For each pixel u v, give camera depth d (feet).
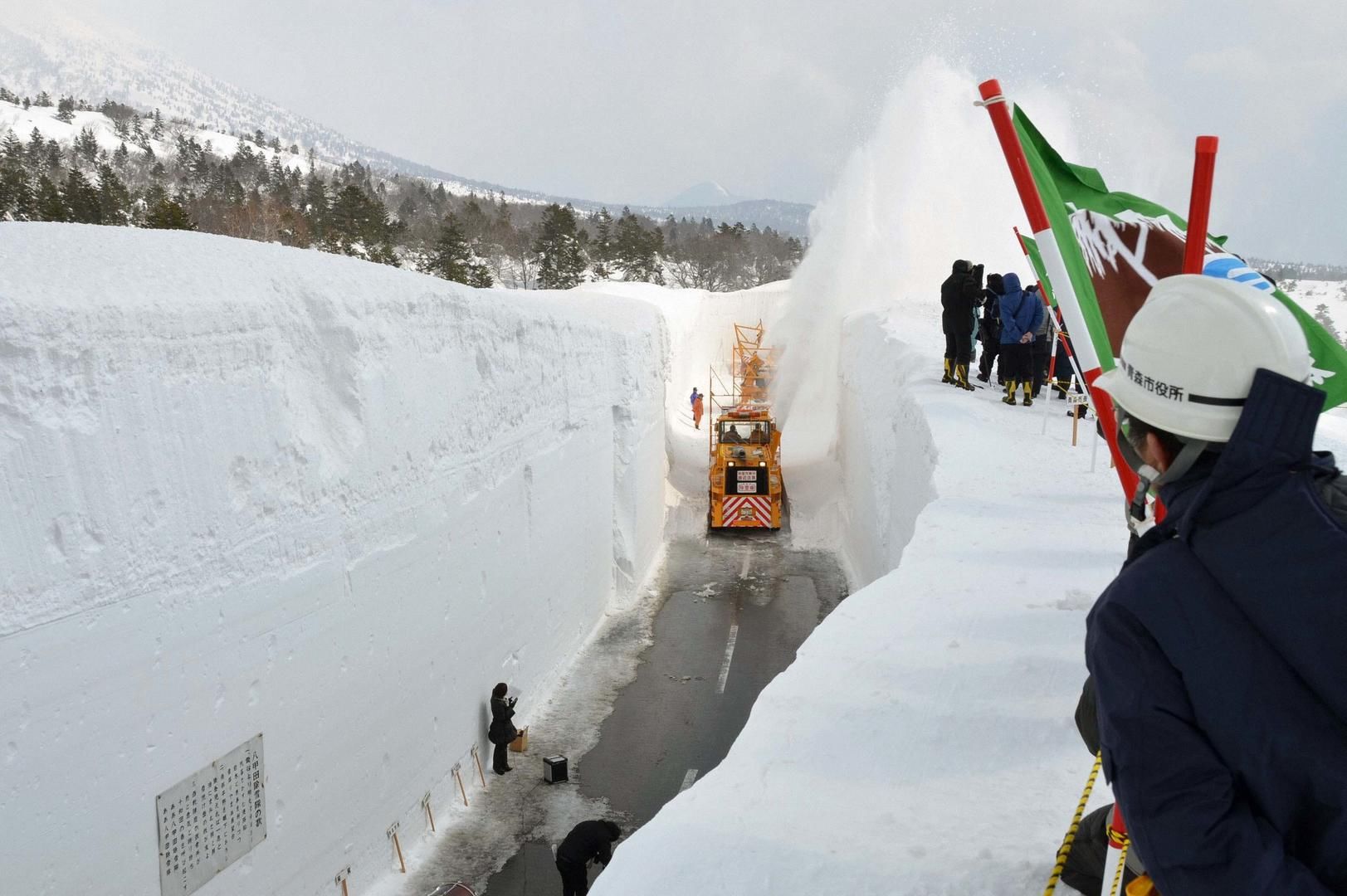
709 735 45.29
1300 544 5.07
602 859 31.73
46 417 20.07
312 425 29.14
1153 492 6.79
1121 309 14.10
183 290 24.71
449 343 37.76
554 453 50.42
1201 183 9.09
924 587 21.52
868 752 14.07
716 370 140.87
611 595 63.67
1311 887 4.98
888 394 63.41
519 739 43.34
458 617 38.70
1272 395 5.20
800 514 84.28
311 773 28.66
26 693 19.42
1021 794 12.69
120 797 21.61
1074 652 17.29
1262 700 5.15
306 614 28.14
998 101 10.62
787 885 10.82
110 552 21.33
